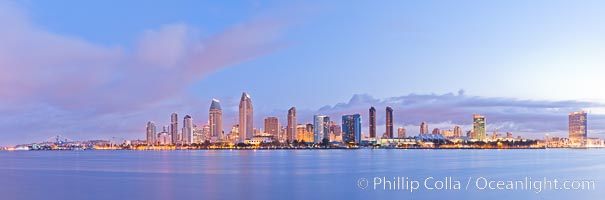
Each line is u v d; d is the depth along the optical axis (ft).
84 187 366.22
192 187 364.79
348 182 399.44
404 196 303.89
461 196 301.22
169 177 456.45
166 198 304.71
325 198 301.43
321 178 437.58
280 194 322.75
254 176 464.65
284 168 592.19
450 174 479.41
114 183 398.01
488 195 306.55
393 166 630.74
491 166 629.10
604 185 373.61
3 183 402.31
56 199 302.04
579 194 314.14
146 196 313.73
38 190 348.38
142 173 511.40
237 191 339.57
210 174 492.13
